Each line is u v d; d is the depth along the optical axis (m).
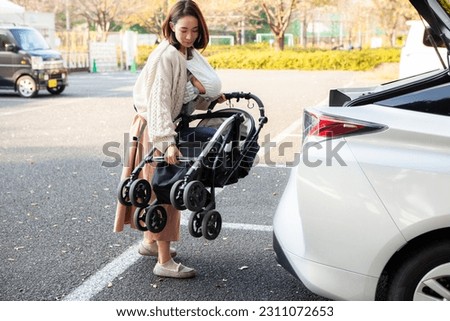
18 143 8.77
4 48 15.62
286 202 3.10
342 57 28.98
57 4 37.91
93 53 28.52
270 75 24.55
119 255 4.30
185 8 3.46
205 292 3.70
